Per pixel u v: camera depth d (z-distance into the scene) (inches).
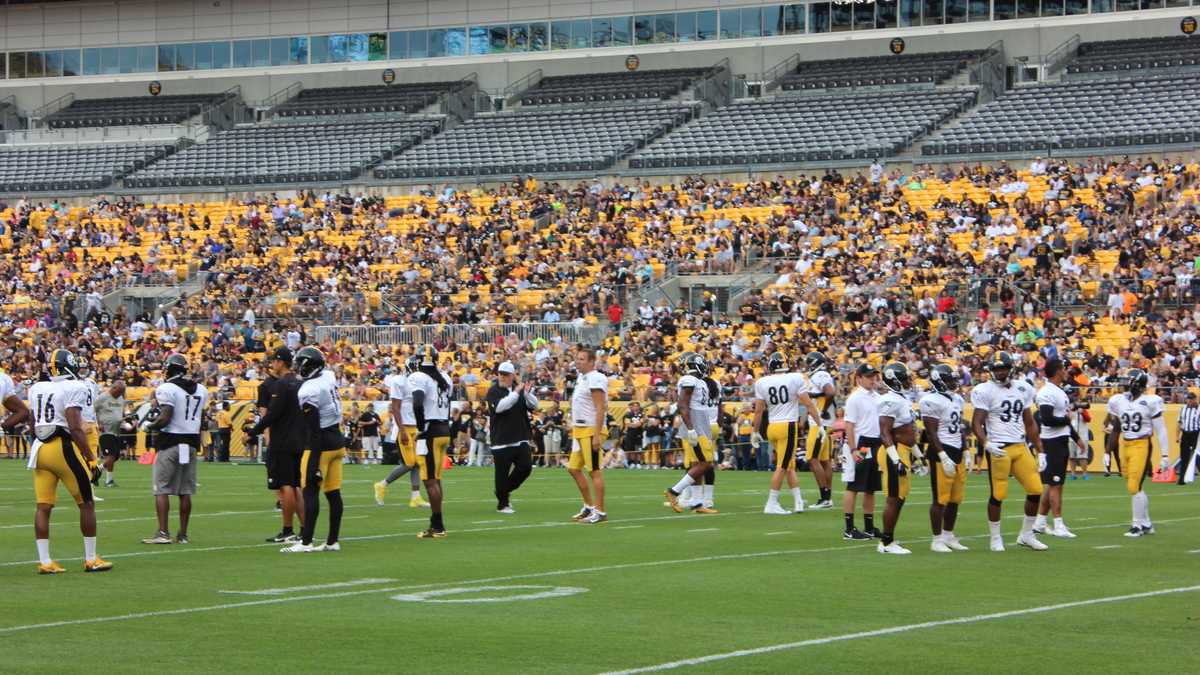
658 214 3002.0
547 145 3496.6
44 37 4143.7
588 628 663.8
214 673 560.1
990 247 2652.6
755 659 587.2
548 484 1764.3
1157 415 1155.3
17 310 2967.5
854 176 3105.3
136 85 4087.1
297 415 1061.1
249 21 4028.1
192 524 1208.8
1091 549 1011.9
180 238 3265.3
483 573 869.2
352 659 588.1
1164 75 3221.0
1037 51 3425.2
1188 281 2342.5
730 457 2135.8
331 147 3671.3
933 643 625.3
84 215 3469.5
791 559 943.0
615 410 2240.4
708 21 3690.9
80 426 870.4
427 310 2714.1
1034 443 1011.3
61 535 1112.8
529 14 3828.7
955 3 3496.6
